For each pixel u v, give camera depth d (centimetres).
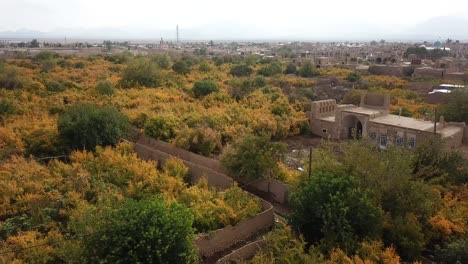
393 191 2231
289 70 9150
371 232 1981
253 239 2191
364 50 17275
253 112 4431
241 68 8606
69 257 1652
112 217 1656
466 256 1836
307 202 2039
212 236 2019
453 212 2208
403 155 2506
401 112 4491
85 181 2478
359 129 4069
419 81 7275
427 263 1995
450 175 2636
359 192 2014
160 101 4916
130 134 3625
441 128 3578
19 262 1719
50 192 2361
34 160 2902
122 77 6225
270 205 2377
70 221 2019
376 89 6444
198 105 4741
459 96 4384
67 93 5125
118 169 2755
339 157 2722
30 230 2033
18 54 10662
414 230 2011
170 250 1636
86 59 9600
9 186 2389
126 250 1569
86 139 3228
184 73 7838
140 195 2384
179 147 3319
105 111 3428
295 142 4078
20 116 3972
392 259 1780
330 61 10738
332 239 1898
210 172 2794
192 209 2136
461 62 9381
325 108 4409
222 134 3669
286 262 1770
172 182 2538
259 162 2670
